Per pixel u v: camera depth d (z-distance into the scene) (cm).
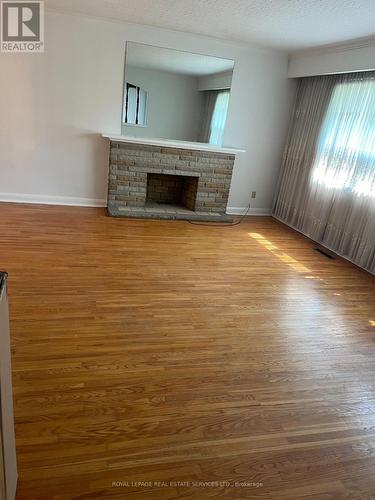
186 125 494
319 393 199
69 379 187
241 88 497
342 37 370
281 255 407
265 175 557
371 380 214
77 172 480
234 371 208
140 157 476
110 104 460
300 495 142
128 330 234
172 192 558
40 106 441
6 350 109
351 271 382
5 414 108
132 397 180
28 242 354
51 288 274
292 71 492
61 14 409
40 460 143
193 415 174
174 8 344
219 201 530
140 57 448
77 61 433
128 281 301
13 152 452
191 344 228
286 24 351
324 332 260
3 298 103
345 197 421
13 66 419
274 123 529
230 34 424
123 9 370
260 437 166
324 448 164
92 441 154
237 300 292
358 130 399
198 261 361
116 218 461
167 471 146
